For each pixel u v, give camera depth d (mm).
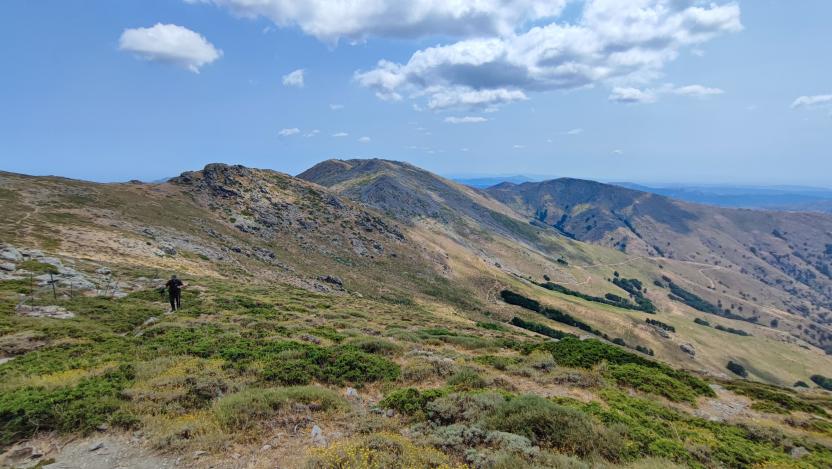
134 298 31328
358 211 152125
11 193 66812
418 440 9648
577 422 10547
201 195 112000
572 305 159125
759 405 17078
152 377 13102
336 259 110875
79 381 12188
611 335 146000
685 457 10203
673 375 18844
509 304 141250
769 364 188500
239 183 125938
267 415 10547
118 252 49562
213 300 32781
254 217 112625
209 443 9141
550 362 17938
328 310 36219
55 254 39938
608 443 10070
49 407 10055
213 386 12312
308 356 16203
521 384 15641
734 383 21328
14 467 8344
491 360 18391
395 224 167500
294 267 88188
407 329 28797
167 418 10266
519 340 28188
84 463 8508
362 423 10602
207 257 64375
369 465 8219
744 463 10852
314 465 8172
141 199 90812
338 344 20016
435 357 18391
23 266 33031
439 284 129375
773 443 13164
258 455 8883
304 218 126375
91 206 71625
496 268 196000
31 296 26953
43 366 14117
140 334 20938
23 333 18828
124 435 9523
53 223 54844
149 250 54844
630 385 16750
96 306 27078
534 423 10531
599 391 15156
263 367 14703
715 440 11961
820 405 20031
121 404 10719
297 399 11648
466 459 9023
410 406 11773
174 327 21641
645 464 9289
